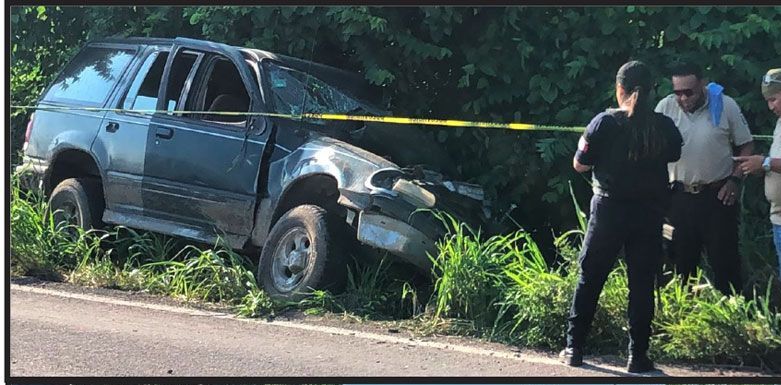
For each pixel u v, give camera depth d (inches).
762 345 208.7
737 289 236.2
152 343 214.7
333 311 245.6
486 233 259.9
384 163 248.5
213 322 235.3
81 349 208.8
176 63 291.4
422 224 240.2
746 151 231.3
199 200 274.8
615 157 193.8
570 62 283.0
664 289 227.5
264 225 264.5
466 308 232.1
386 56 305.7
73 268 288.2
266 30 313.4
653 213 196.7
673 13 277.0
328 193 265.3
